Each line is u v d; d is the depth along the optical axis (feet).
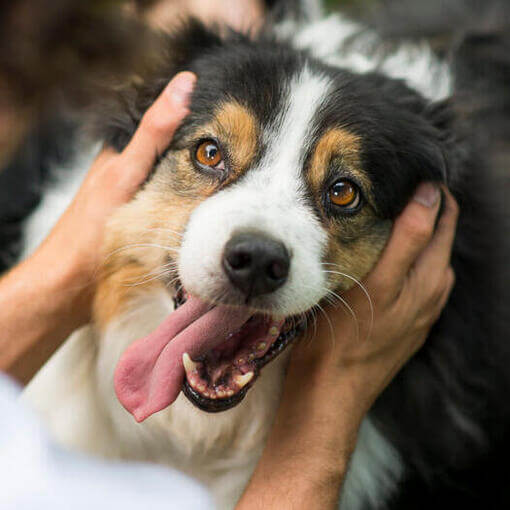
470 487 8.10
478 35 9.45
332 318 6.26
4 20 4.00
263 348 6.00
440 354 7.14
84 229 5.94
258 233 5.50
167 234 6.17
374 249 6.48
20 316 5.57
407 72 7.91
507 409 7.92
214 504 6.99
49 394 6.89
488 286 7.28
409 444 7.41
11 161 7.98
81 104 6.84
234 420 6.73
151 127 6.10
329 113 6.21
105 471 2.54
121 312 6.57
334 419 5.95
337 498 5.76
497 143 8.39
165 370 5.58
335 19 9.20
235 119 6.16
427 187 6.52
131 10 6.01
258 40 7.39
